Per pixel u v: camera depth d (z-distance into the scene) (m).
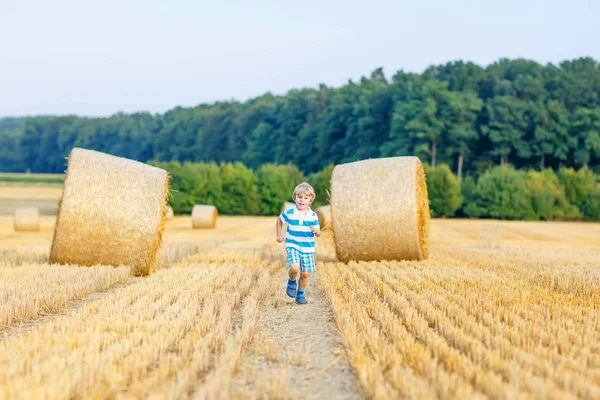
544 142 69.19
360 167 11.41
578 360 4.12
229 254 13.07
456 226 31.95
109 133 127.81
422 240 11.76
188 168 50.84
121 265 9.77
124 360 4.02
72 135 131.75
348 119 81.31
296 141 86.00
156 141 114.00
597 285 8.46
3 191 64.44
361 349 4.46
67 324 5.26
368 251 11.27
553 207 46.41
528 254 14.72
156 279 8.66
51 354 4.18
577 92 79.25
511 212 45.56
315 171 82.56
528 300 6.74
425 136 68.31
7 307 5.90
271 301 7.32
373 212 11.09
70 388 3.46
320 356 4.73
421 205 11.56
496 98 71.56
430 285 7.88
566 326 5.32
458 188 47.50
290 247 7.09
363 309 6.01
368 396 3.66
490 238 23.56
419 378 3.68
